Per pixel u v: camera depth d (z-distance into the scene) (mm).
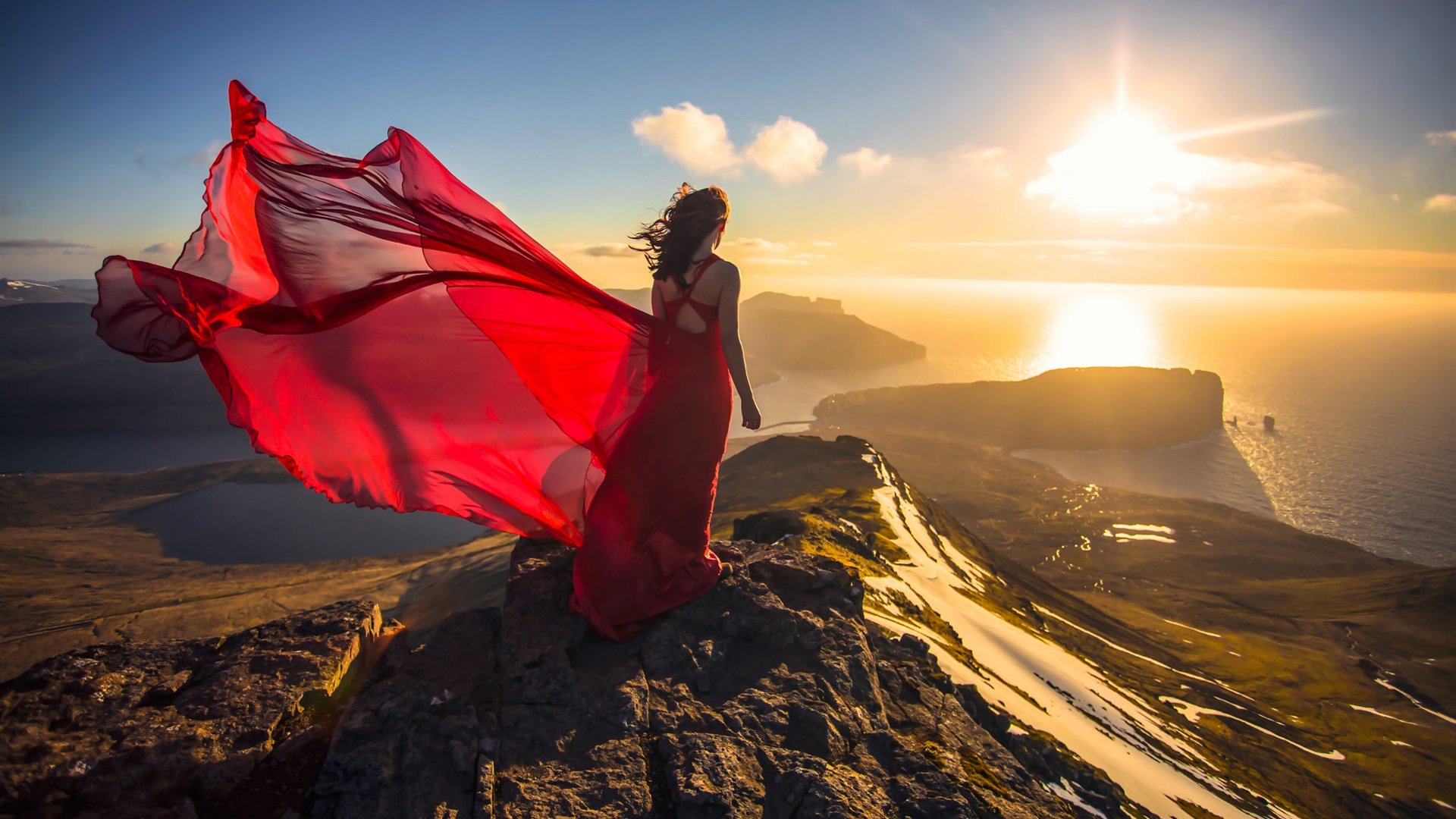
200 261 3715
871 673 4141
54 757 2504
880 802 2980
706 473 4098
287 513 136750
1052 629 30703
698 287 3959
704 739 3078
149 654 3301
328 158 3830
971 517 153500
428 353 4098
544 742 2986
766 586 4418
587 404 4164
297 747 2863
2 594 86938
